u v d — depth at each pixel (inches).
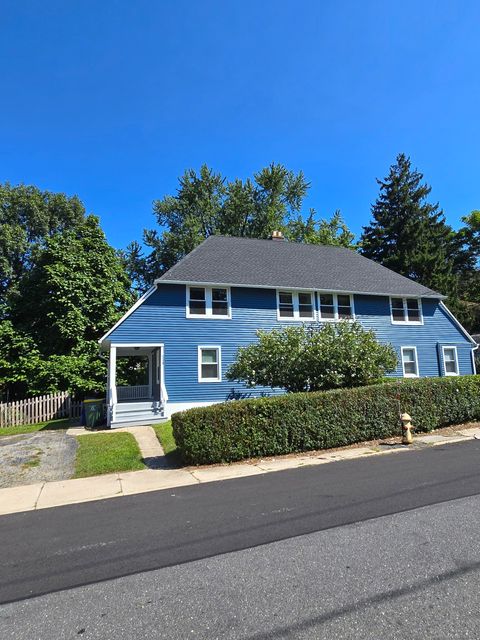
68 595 144.2
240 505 237.0
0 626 127.0
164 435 496.7
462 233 1633.9
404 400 454.0
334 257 971.3
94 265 994.7
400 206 1633.9
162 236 1563.7
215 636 115.4
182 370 700.7
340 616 121.3
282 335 529.0
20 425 697.6
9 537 208.7
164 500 260.7
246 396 722.8
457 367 900.0
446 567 147.4
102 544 190.9
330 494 247.1
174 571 157.6
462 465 304.7
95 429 590.2
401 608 123.7
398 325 868.0
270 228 1502.2
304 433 392.2
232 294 756.0
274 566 156.3
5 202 1358.3
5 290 1256.2
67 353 912.9
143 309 697.0
